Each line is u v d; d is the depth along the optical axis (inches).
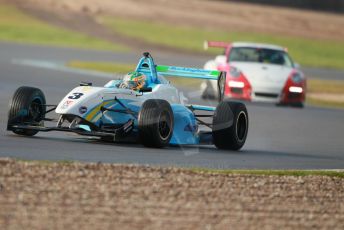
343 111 3132.4
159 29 7347.4
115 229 948.0
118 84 1697.8
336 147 2041.1
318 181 1366.9
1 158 1267.2
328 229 1032.2
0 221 945.5
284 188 1266.0
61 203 1035.9
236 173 1359.5
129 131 1572.3
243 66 3019.2
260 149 1877.5
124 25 7386.8
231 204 1109.7
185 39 6904.5
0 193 1058.7
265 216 1065.5
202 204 1091.9
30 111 1609.3
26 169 1203.2
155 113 1571.1
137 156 1482.5
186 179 1243.2
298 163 1654.8
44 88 3034.0
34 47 5482.3
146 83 1718.8
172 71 1787.6
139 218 999.6
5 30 6323.8
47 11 7672.2
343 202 1208.2
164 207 1058.1
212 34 7322.8
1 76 3422.7
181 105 1743.4
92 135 1533.0
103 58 5162.4
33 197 1052.5
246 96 2957.7
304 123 2536.9
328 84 4601.4
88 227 946.7
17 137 1615.4
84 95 1561.3
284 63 3129.9
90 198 1069.1
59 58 4872.0
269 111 2810.0
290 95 3011.8
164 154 1555.1
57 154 1417.3
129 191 1123.3
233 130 1739.7
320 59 6545.3
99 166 1270.9
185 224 990.4
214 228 983.6
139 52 5816.9
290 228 1018.1
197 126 1761.8
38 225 939.3
